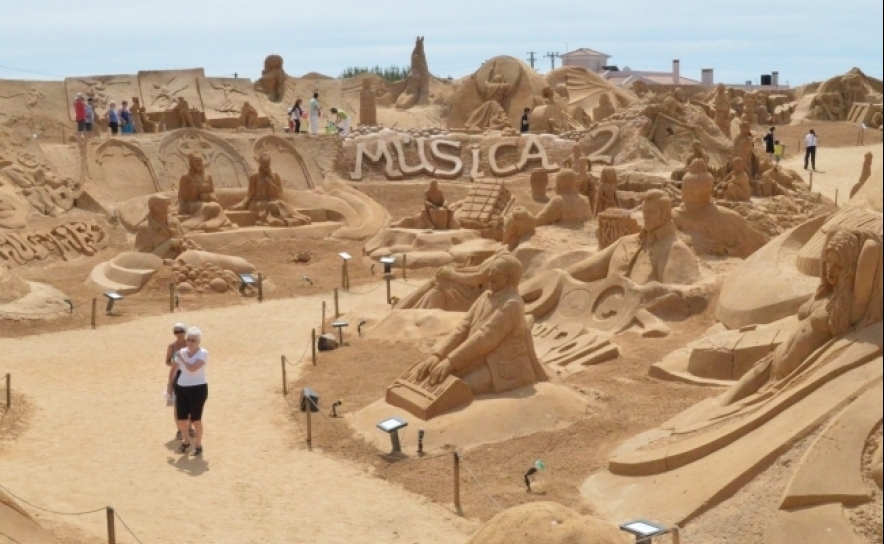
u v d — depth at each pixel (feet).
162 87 138.82
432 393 46.75
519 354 48.01
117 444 46.68
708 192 68.74
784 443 33.86
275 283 82.99
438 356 48.39
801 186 106.01
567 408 46.24
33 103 127.34
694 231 68.23
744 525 32.35
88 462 44.29
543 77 161.68
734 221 68.49
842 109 167.43
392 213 108.06
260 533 36.99
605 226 69.51
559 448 43.14
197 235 94.63
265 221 101.09
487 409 45.68
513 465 41.86
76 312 72.49
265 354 62.39
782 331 49.42
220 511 39.06
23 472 42.88
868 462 31.71
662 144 120.06
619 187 103.19
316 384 55.01
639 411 46.80
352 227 101.45
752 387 40.45
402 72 260.21
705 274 63.62
